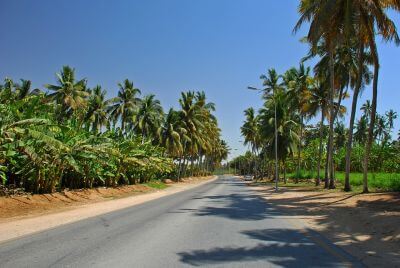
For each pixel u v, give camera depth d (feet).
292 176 223.51
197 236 36.60
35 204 70.64
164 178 231.09
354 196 81.56
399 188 84.89
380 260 26.96
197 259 26.61
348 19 77.10
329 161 124.06
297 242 33.81
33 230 41.86
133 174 146.20
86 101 175.42
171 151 207.82
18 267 24.31
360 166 199.72
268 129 178.40
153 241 33.81
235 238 35.55
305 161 241.35
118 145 121.80
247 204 76.59
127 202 85.15
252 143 287.69
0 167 69.15
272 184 183.11
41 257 27.22
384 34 79.41
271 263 25.54
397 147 172.76
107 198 98.53
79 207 73.20
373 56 82.53
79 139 88.22
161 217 53.31
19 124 68.03
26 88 148.77
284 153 179.32
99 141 100.68
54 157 81.51
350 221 48.62
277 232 39.81
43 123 71.72
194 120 222.69
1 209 61.98
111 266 24.48
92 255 27.86
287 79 173.78
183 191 133.80
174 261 25.93
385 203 63.67
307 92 139.74
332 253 29.12
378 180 110.11
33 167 76.84
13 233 39.83
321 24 77.87
